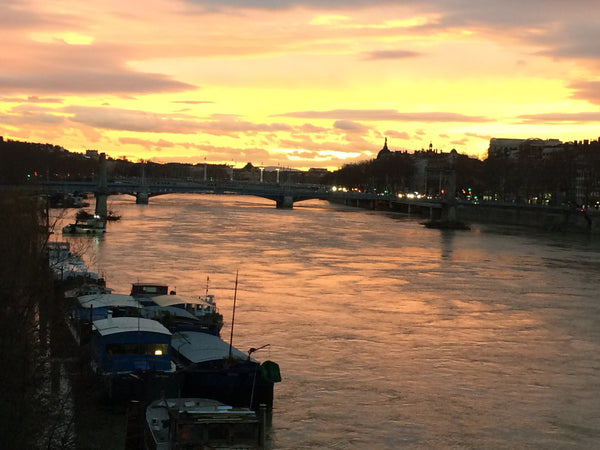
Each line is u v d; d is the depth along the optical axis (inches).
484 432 2425.0
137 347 2388.0
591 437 2417.6
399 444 2313.0
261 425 1875.0
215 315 3218.5
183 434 1823.3
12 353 1646.2
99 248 6338.6
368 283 5088.6
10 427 1566.2
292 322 3735.2
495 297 4697.3
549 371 3080.7
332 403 2605.8
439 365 3105.3
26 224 2209.6
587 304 4534.9
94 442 1925.4
